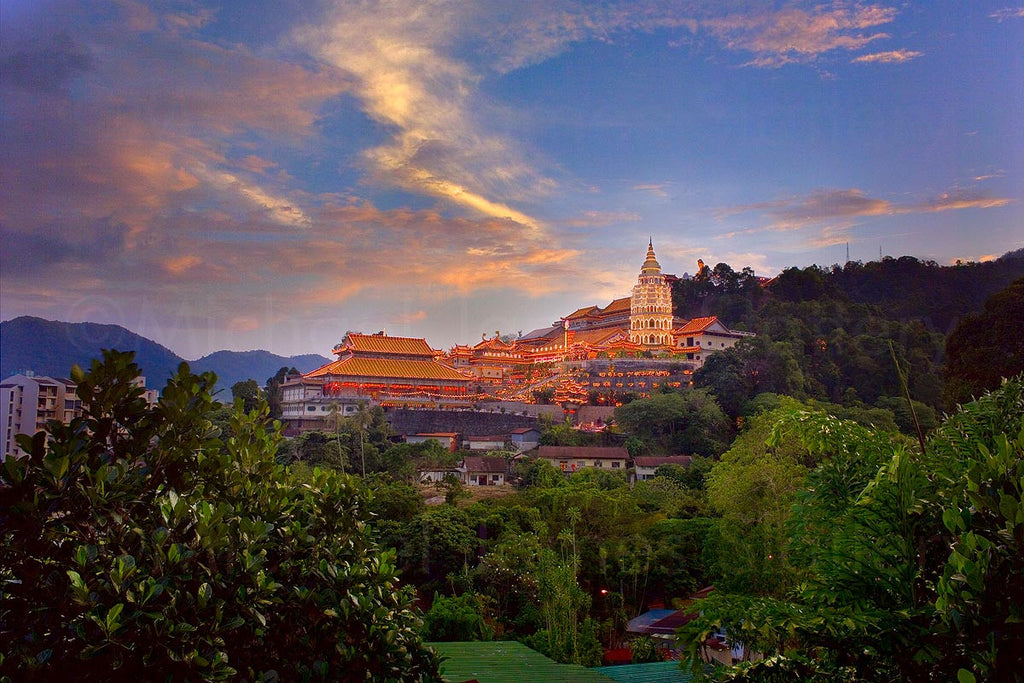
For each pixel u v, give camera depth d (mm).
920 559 6957
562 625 23297
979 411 8023
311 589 6285
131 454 5891
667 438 75062
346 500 7359
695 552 35594
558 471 55656
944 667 6020
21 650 4770
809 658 7148
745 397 78938
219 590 5523
